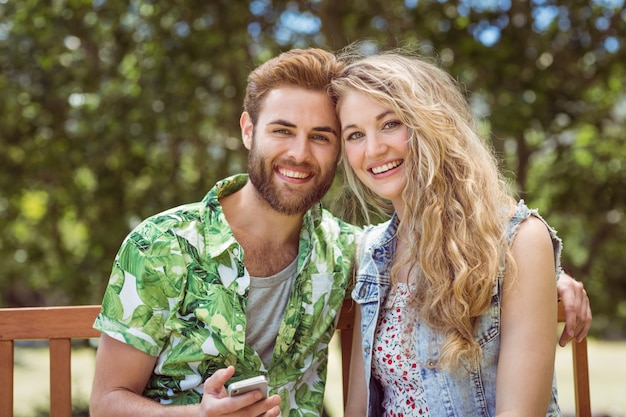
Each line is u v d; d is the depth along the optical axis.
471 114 2.17
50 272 5.69
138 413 1.90
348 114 2.07
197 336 2.02
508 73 4.62
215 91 5.03
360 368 2.18
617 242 6.66
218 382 1.78
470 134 2.07
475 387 1.96
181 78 4.70
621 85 5.46
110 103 4.81
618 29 4.85
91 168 5.08
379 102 2.02
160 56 4.70
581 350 2.27
